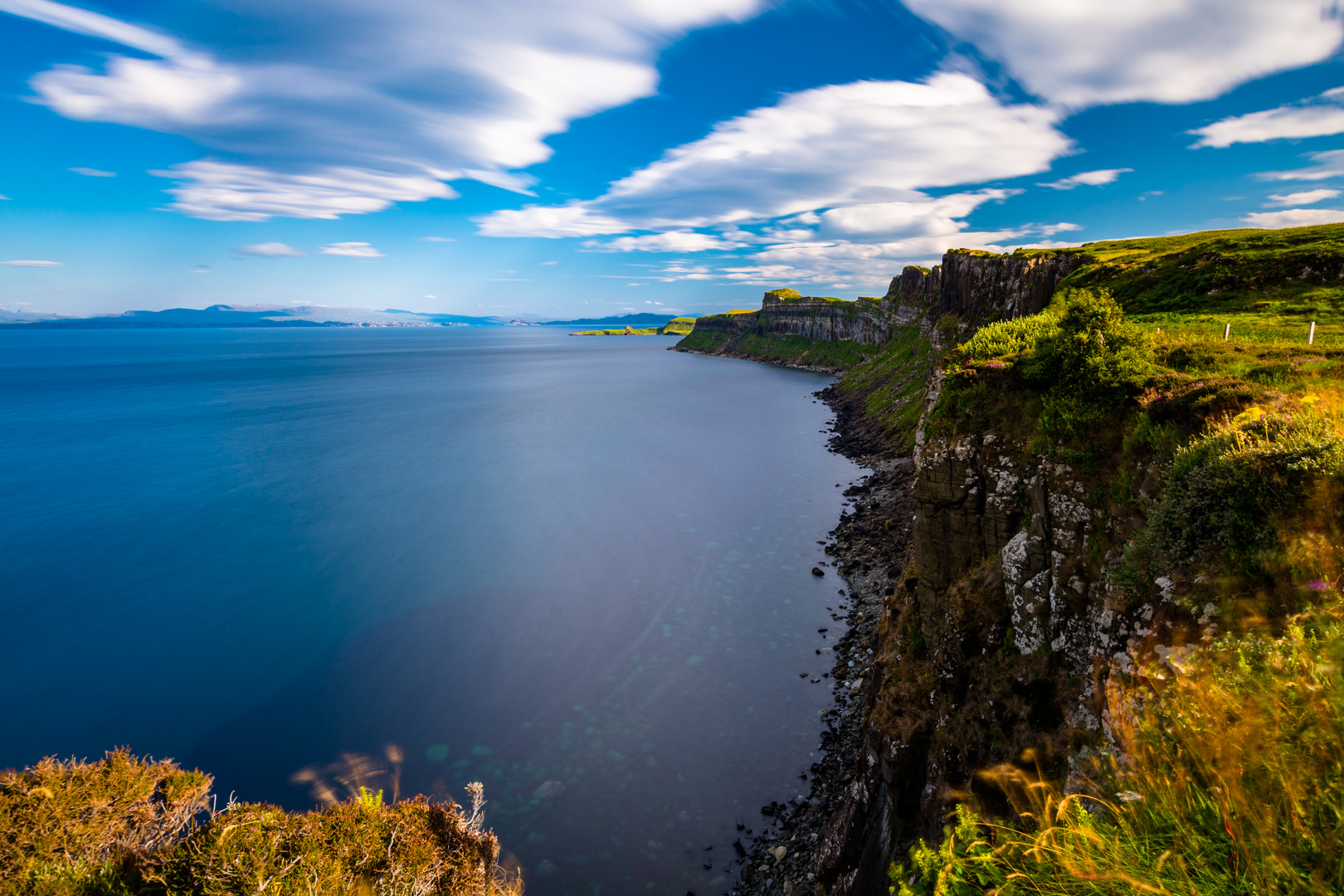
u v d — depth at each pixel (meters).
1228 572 11.23
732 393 177.12
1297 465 10.60
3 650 43.00
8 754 33.44
